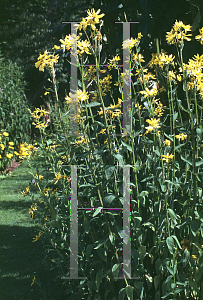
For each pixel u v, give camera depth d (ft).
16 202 17.76
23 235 13.19
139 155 6.64
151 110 5.51
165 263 5.50
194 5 7.02
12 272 10.18
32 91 42.96
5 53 44.65
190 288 5.99
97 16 5.01
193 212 5.46
